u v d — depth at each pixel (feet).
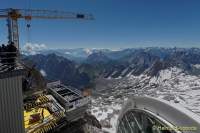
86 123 158.51
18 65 98.78
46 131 118.73
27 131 109.09
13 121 89.20
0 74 84.07
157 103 86.33
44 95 157.89
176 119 74.38
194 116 67.51
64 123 135.64
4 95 85.71
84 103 154.40
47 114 132.87
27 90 146.51
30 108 136.98
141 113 98.32
